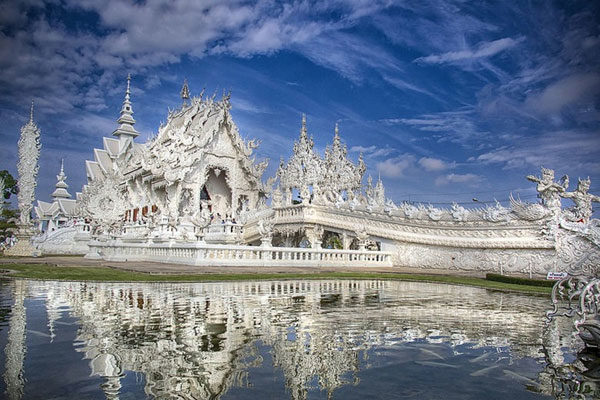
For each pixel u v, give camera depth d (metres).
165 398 4.95
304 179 50.38
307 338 8.18
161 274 20.28
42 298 12.76
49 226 58.97
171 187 47.81
